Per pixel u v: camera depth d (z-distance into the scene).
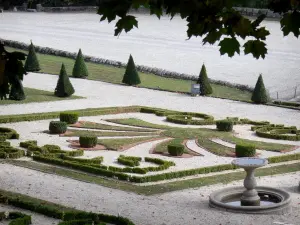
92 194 33.47
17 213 27.88
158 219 28.91
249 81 71.69
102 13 9.88
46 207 28.95
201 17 9.78
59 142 45.72
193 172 38.44
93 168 38.25
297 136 48.12
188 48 92.81
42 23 115.25
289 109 59.59
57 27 110.81
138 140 46.66
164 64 80.81
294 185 36.44
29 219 27.36
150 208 30.86
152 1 9.84
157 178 36.94
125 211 30.16
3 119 51.00
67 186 35.12
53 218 28.45
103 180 36.88
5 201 30.53
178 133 48.50
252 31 10.21
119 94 64.81
